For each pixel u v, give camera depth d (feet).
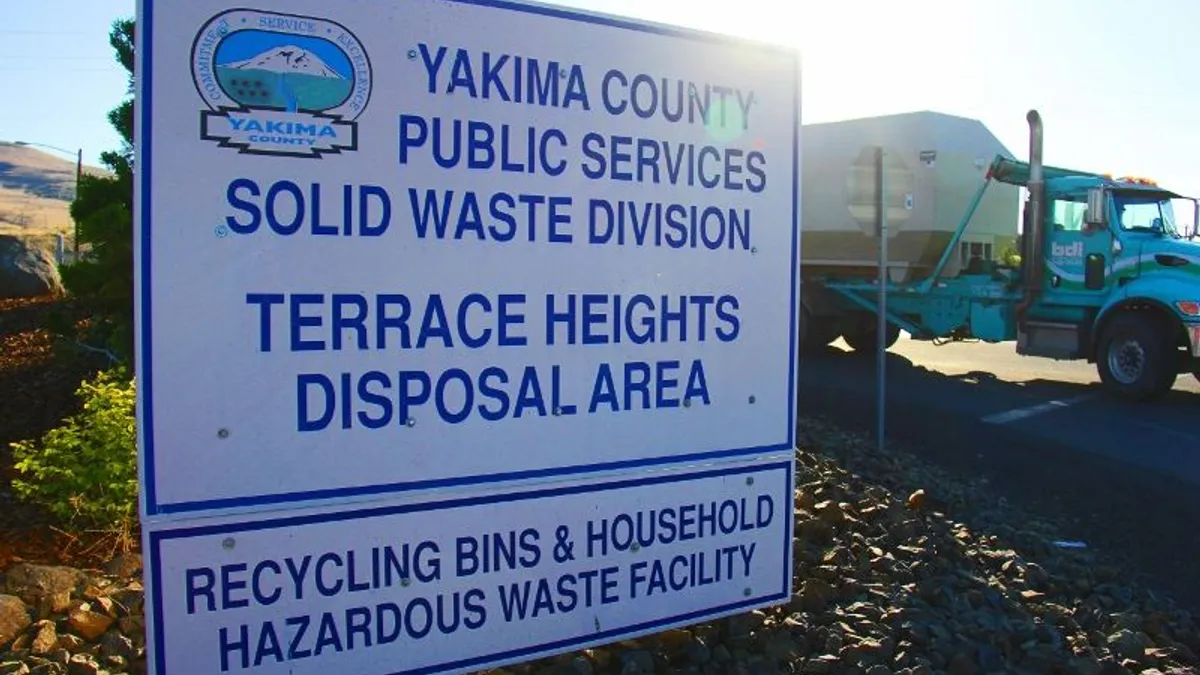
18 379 29.45
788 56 12.25
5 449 21.89
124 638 11.83
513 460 10.48
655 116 11.25
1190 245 38.88
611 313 11.05
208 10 8.93
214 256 9.00
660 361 11.41
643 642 12.39
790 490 12.51
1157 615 15.37
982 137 49.98
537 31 10.46
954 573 16.39
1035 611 15.28
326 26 9.39
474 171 10.14
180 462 8.93
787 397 12.45
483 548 10.37
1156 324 38.63
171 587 8.98
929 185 47.67
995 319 45.75
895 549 17.06
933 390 40.52
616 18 10.96
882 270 25.91
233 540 9.18
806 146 51.85
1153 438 30.99
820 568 15.49
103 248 23.29
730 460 11.99
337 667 9.68
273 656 9.40
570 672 11.49
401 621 9.96
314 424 9.45
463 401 10.16
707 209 11.69
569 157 10.70
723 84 11.75
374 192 9.63
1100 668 13.08
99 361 29.32
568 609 10.93
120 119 23.49
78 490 15.03
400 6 9.71
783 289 12.34
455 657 10.26
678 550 11.67
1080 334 42.19
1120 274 40.73
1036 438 30.81
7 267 57.41
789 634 13.07
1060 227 42.96
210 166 8.96
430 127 9.89
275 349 9.26
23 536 15.06
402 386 9.84
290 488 9.37
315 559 9.53
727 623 13.14
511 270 10.38
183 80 8.86
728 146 11.80
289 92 9.25
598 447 11.02
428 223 9.90
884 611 14.20
